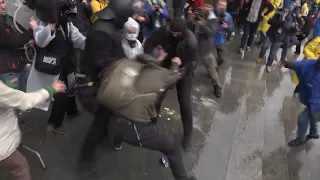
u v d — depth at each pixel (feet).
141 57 11.32
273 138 17.61
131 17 13.37
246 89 21.77
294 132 18.43
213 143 16.21
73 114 15.78
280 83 23.34
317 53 19.72
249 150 16.22
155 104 10.84
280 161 16.03
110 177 13.33
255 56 27.09
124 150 14.66
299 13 25.05
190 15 17.89
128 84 10.56
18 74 13.11
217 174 14.42
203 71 22.57
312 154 16.90
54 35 12.12
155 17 18.90
